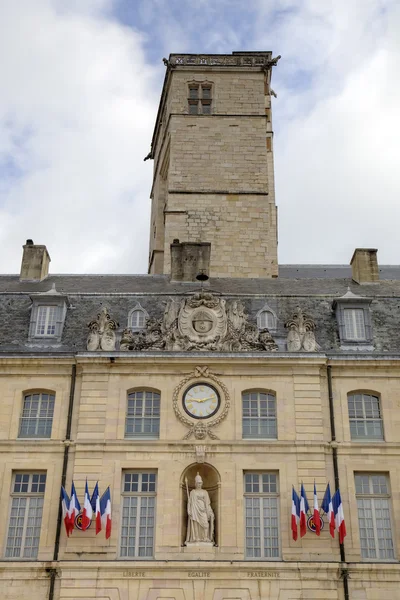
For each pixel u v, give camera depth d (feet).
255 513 103.65
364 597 97.76
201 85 179.01
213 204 167.73
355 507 103.60
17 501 104.99
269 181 189.98
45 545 101.14
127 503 104.27
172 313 114.62
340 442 106.83
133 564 98.27
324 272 162.61
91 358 110.32
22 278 135.13
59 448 106.63
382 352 112.88
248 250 164.66
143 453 105.70
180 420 107.65
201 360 110.32
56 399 109.91
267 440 106.73
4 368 111.65
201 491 103.24
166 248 164.04
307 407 108.27
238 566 98.27
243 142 173.47
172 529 101.50
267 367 110.73
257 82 179.01
